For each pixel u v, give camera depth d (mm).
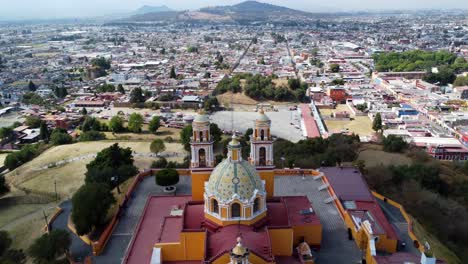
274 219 89000
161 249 83875
